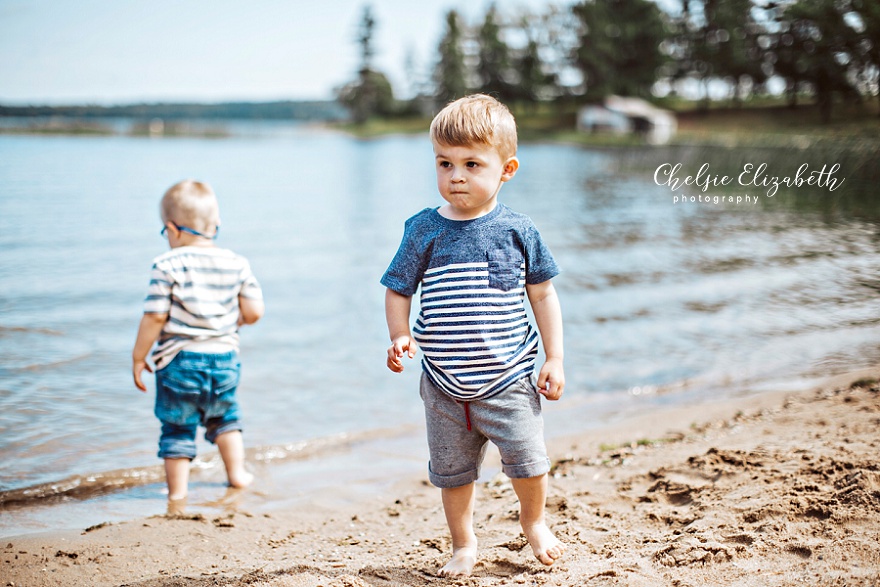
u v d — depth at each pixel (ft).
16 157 110.01
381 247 45.91
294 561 9.64
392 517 11.75
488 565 9.01
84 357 21.06
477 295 8.21
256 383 19.48
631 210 69.15
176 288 12.86
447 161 8.34
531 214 65.67
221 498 12.86
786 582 7.41
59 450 14.71
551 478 12.84
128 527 11.15
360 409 17.75
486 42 332.39
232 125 409.08
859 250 42.98
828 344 23.49
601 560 8.76
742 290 31.94
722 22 187.62
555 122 307.99
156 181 81.82
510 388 8.30
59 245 41.11
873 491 9.42
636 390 19.56
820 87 126.21
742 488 10.77
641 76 292.81
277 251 44.01
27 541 10.58
